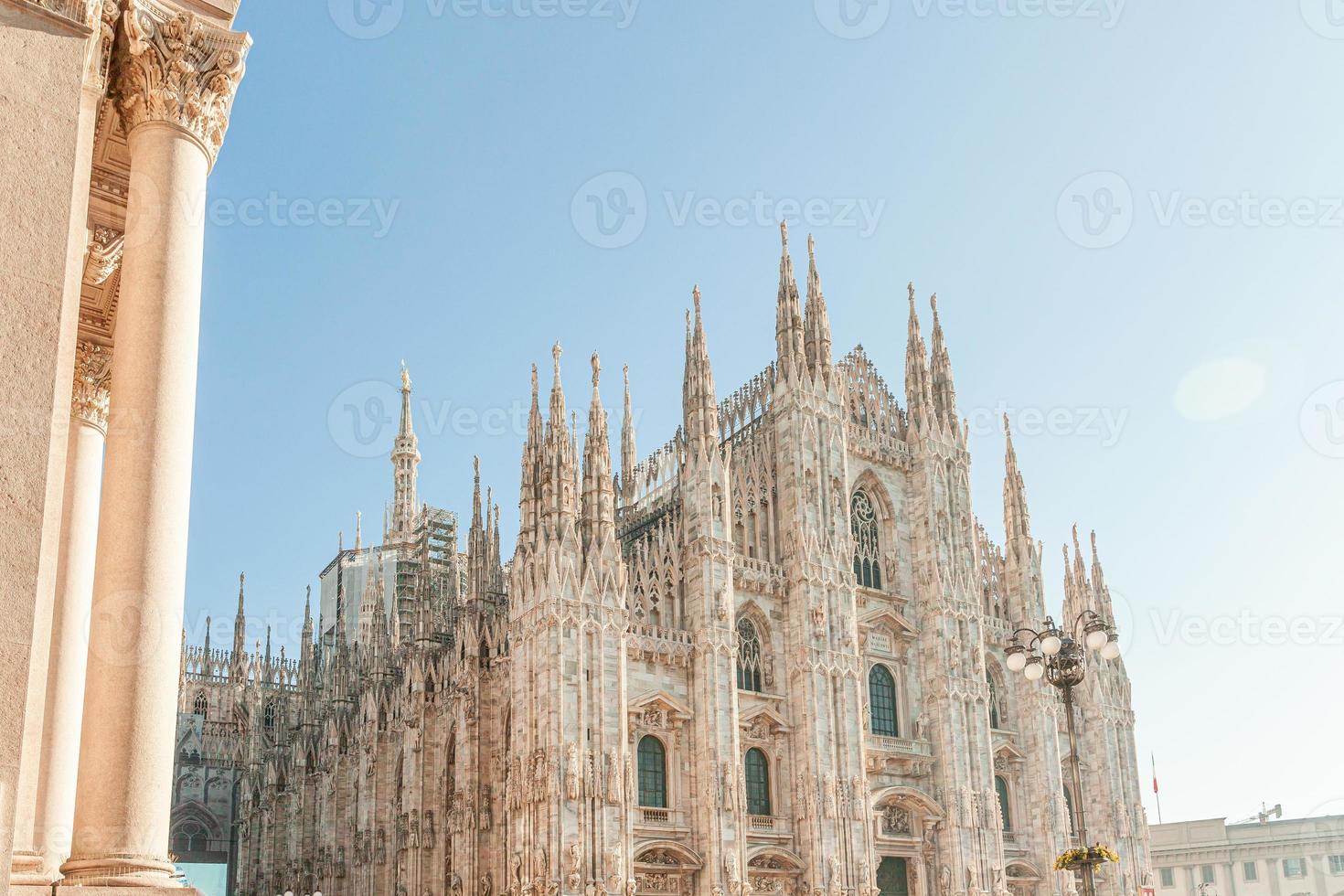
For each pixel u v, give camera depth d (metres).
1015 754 83.31
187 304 18.78
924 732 78.25
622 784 61.75
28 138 15.48
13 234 15.10
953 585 81.75
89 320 26.42
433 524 107.31
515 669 64.25
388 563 128.62
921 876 74.44
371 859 83.75
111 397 18.23
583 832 59.84
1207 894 86.50
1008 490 91.19
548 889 58.22
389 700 87.31
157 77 19.41
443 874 75.75
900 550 82.25
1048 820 81.81
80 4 16.25
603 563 65.19
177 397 18.27
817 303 80.94
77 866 16.02
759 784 69.69
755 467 76.12
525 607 64.31
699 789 65.75
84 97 17.31
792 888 68.06
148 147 19.27
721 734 66.19
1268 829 84.69
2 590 14.09
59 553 24.92
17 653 14.03
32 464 14.63
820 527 75.25
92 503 25.91
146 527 17.44
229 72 20.08
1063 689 34.91
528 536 65.62
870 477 82.56
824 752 70.25
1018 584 88.62
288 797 100.88
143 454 17.73
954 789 76.25
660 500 84.06
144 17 19.44
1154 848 91.19
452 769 76.81
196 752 114.00
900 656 79.38
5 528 14.27
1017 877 80.12
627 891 60.22
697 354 74.06
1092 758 88.25
